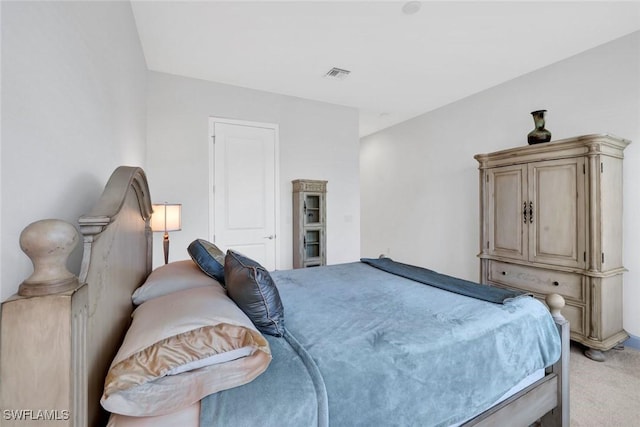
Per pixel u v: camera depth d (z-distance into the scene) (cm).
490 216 323
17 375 54
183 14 230
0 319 54
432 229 464
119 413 66
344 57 299
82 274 69
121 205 94
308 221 411
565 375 150
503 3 220
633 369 220
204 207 348
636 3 218
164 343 72
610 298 243
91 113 120
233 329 80
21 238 56
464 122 411
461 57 299
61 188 90
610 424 163
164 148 328
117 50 171
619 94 263
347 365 99
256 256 381
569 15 233
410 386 103
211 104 352
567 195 256
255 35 260
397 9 226
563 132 303
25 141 70
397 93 395
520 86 343
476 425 118
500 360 125
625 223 257
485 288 178
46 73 81
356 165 454
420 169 484
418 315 140
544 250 272
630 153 256
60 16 90
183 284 134
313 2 218
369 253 601
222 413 74
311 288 188
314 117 420
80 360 61
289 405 80
